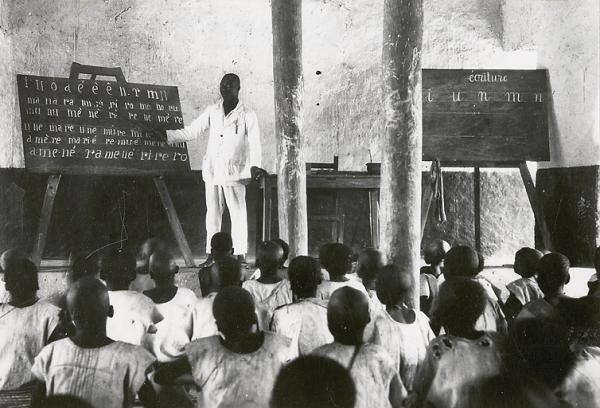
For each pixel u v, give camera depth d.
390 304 3.90
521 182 10.94
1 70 9.34
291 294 4.83
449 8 10.77
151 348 4.32
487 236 10.78
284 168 7.80
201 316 4.29
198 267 8.73
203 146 10.12
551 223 9.99
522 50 10.77
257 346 3.17
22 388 4.08
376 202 9.24
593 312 4.23
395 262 6.00
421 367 3.21
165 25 10.03
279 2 7.69
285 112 7.77
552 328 3.28
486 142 9.77
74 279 4.73
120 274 4.75
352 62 10.62
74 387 3.13
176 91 9.48
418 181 6.09
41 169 8.55
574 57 9.55
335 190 9.34
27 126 8.59
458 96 9.78
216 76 10.21
